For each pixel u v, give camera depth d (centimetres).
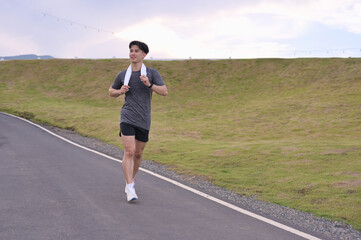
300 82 4284
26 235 364
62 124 2109
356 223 468
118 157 992
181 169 857
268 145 1247
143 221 422
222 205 521
